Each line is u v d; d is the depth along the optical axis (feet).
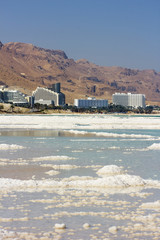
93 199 98.78
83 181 115.55
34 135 296.92
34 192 104.88
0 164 152.56
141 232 77.41
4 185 110.52
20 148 207.72
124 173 134.21
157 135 311.06
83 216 86.63
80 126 412.57
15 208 91.25
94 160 165.48
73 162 159.53
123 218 85.10
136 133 333.42
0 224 81.41
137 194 103.71
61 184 112.78
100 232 77.36
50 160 164.35
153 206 92.99
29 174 131.64
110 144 232.94
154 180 119.34
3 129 364.38
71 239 74.02
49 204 94.58
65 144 231.91
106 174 131.34
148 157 175.22
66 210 90.38
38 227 79.92
